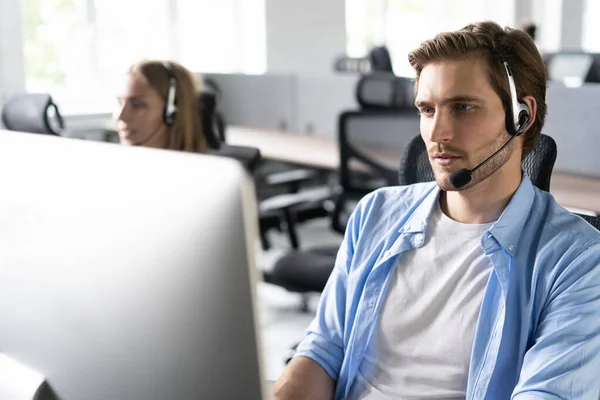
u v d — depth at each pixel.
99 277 0.60
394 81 3.32
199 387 0.56
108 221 0.59
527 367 0.99
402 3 7.53
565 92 3.00
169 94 2.10
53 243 0.63
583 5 8.66
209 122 2.45
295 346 1.99
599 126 2.91
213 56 6.10
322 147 3.96
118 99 2.12
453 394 1.06
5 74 4.72
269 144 4.05
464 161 1.07
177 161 0.55
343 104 4.23
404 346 1.11
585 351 0.96
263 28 6.24
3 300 0.69
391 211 1.24
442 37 1.08
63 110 5.07
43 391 0.67
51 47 5.09
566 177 2.99
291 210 3.60
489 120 1.06
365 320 1.15
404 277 1.14
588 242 1.03
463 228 1.12
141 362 0.59
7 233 0.67
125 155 0.58
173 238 0.55
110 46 5.43
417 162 1.44
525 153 1.14
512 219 1.08
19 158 0.66
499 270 1.05
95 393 0.63
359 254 1.23
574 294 1.00
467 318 1.07
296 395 1.16
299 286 2.50
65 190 0.62
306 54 6.53
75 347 0.64
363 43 7.21
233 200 0.52
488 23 1.09
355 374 1.16
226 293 0.53
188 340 0.56
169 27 5.77
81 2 5.23
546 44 8.63
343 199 3.29
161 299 0.56
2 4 4.64
